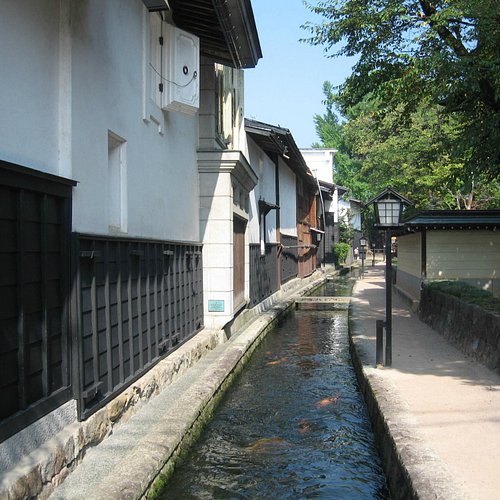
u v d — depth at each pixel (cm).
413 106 1291
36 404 454
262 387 999
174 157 951
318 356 1285
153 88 831
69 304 520
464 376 806
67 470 479
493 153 1083
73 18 528
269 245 2044
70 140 521
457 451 499
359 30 1166
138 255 719
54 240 499
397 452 512
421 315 1455
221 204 1162
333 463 646
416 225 1440
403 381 780
